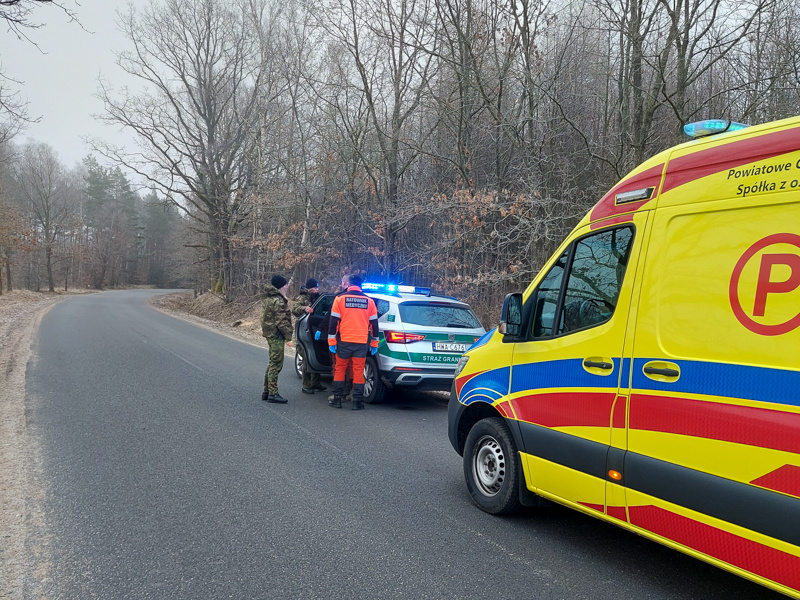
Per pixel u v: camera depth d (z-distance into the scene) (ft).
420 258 56.03
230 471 17.31
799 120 8.95
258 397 28.35
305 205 69.51
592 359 11.87
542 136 45.37
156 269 332.60
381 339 27.27
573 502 12.21
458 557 12.09
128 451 19.02
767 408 8.65
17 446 19.33
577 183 51.72
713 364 9.50
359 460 18.86
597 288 12.19
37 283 203.31
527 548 12.64
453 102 53.47
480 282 44.91
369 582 10.92
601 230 12.35
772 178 9.09
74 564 11.43
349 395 30.04
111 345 47.06
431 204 50.21
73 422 22.50
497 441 14.55
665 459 10.18
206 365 37.99
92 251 267.59
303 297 34.09
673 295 10.34
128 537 12.68
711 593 10.81
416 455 19.62
